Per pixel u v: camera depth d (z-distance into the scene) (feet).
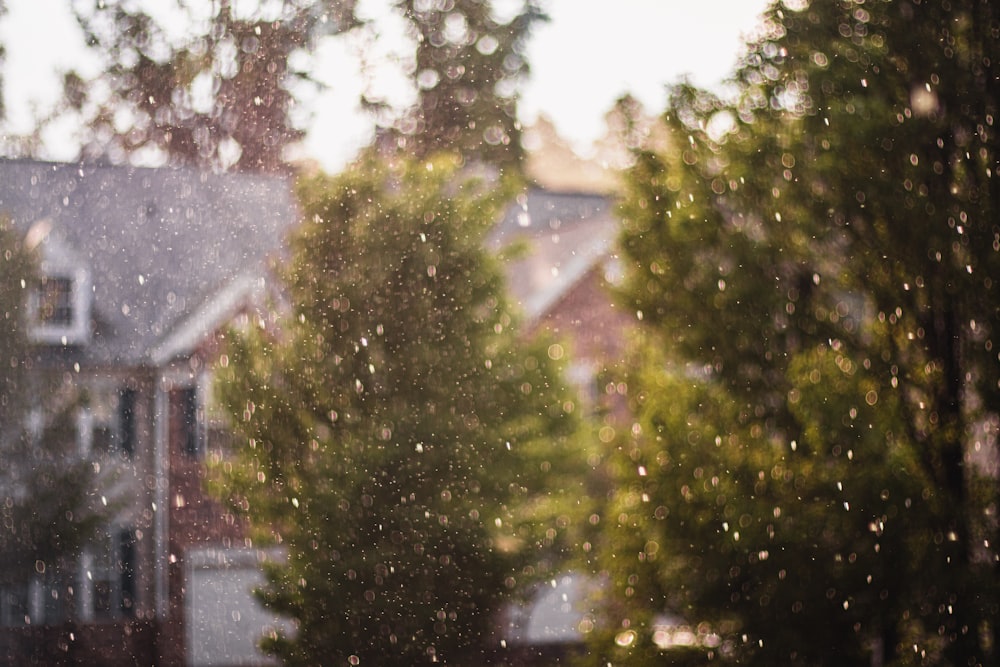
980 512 141.90
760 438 144.46
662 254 146.92
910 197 143.13
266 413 167.73
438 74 234.38
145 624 187.21
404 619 166.71
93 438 190.29
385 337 169.27
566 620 179.42
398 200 171.42
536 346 173.27
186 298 195.83
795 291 145.48
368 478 166.81
